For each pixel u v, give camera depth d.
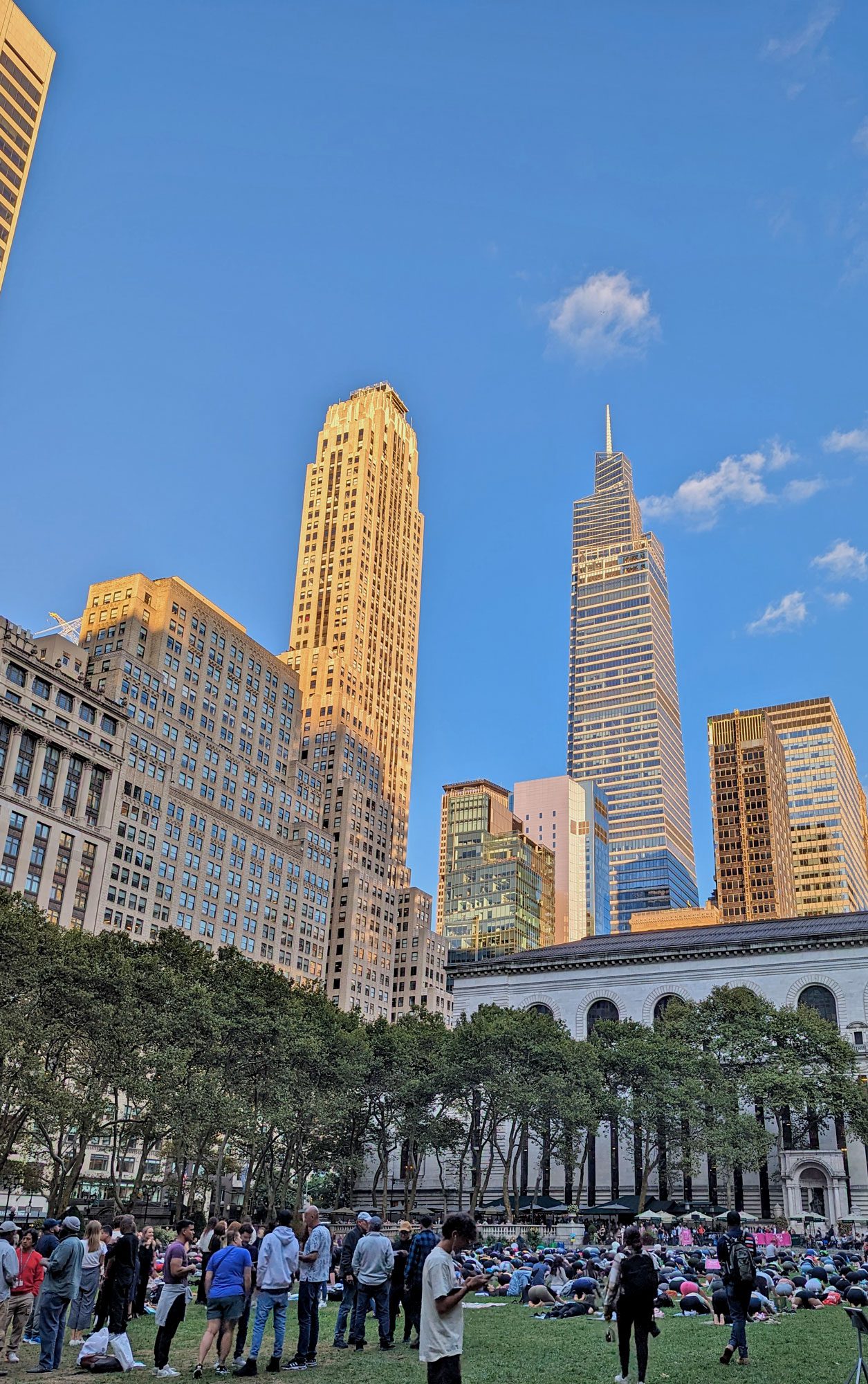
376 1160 111.88
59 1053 71.44
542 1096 83.62
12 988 67.44
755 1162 86.00
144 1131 79.25
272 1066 83.12
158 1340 21.66
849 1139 93.31
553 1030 91.12
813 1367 22.28
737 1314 22.88
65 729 137.38
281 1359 23.58
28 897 128.38
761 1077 88.06
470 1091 89.50
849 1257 47.00
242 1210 80.06
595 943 130.00
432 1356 13.78
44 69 149.75
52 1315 21.69
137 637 169.00
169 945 88.44
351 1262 26.33
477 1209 84.69
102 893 140.38
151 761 156.25
